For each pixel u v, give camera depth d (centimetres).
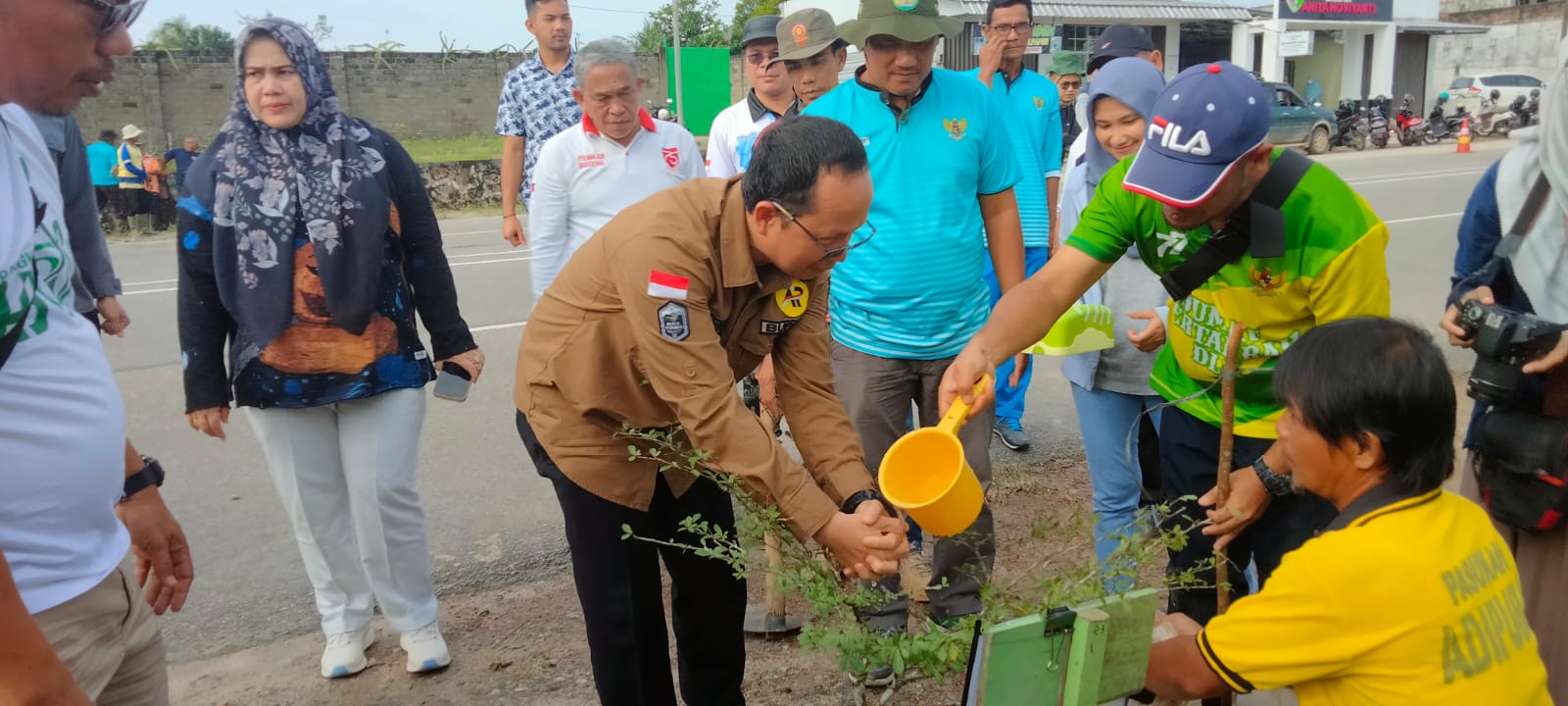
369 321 315
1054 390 654
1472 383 233
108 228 1681
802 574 224
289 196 305
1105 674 175
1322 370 180
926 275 329
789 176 215
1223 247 237
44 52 156
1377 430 175
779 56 458
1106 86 338
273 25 303
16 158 177
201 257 310
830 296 344
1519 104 2741
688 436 246
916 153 327
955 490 207
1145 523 276
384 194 316
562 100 561
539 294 415
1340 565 175
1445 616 172
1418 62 3042
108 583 198
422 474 528
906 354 336
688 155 420
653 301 225
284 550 441
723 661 288
